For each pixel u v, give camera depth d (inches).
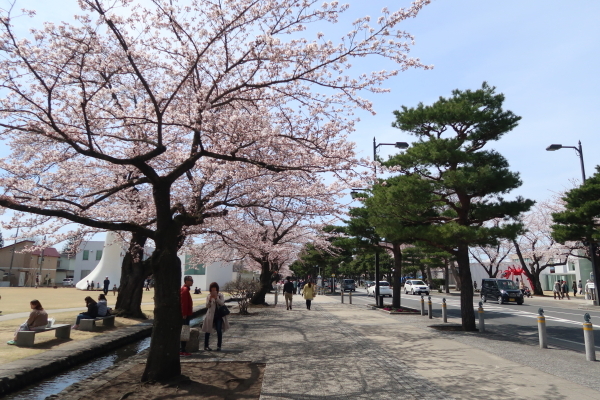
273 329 537.0
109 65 312.7
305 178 465.7
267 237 912.9
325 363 324.5
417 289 1668.3
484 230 493.4
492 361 334.3
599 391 245.0
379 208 582.6
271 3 313.3
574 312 858.1
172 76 383.9
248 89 361.1
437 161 541.6
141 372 301.7
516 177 519.8
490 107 563.8
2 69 294.0
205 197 471.8
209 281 2118.6
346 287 1957.4
